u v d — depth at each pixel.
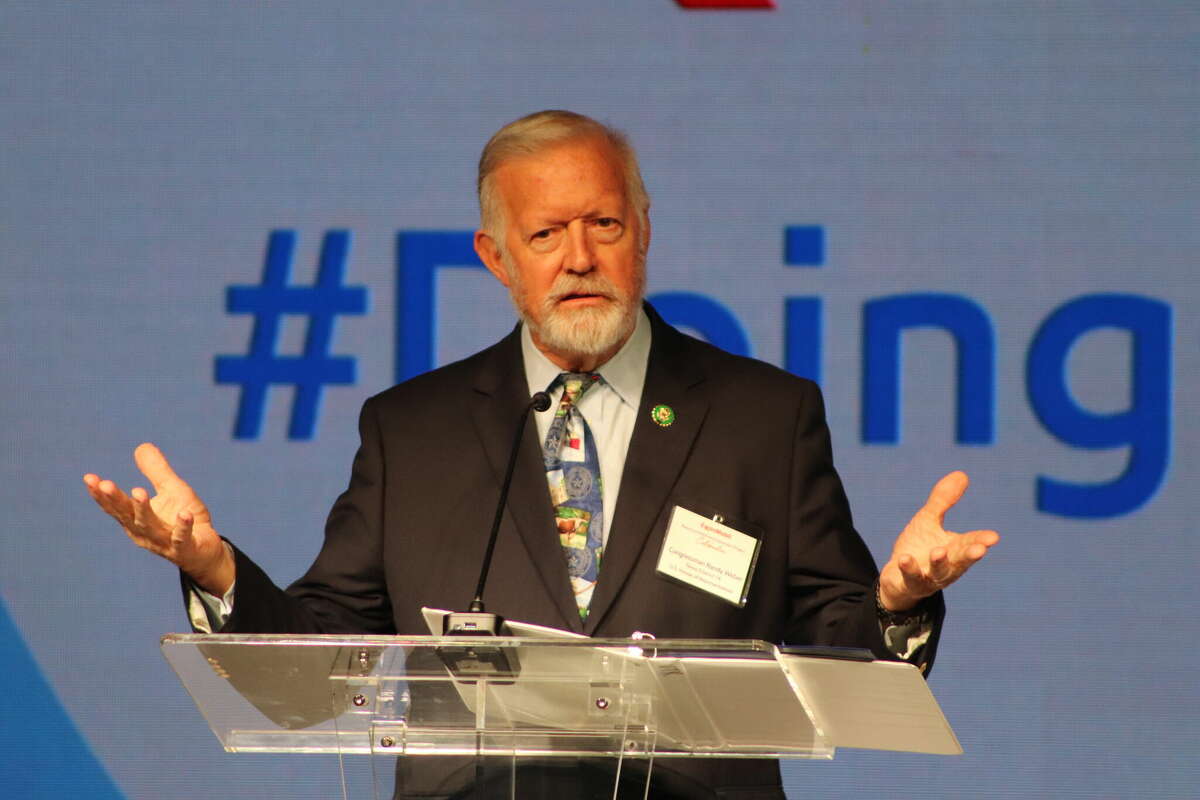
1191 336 16.03
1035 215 16.20
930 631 8.85
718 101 16.50
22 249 16.59
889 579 8.66
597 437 10.41
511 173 10.42
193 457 16.44
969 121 16.33
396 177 16.66
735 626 9.77
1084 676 15.84
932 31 16.39
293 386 16.47
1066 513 15.95
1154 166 16.19
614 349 10.57
